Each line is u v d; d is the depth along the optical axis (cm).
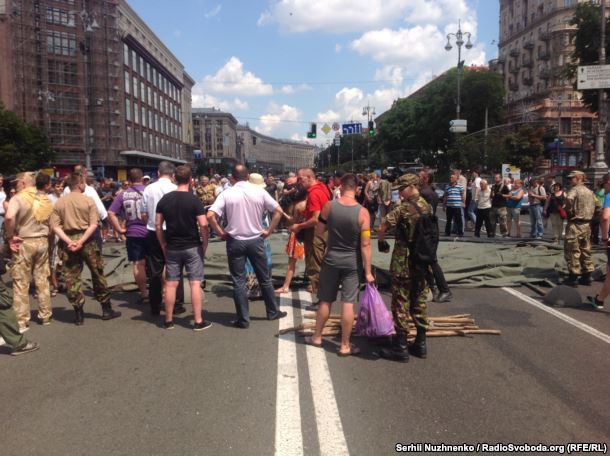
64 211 603
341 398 401
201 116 14112
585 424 360
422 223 481
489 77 6197
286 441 334
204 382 433
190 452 321
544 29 7244
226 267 871
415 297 495
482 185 1427
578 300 700
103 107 5259
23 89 4825
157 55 7144
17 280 596
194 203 580
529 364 479
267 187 1727
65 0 5028
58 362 486
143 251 718
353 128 4203
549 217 1343
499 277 862
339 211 499
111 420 364
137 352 513
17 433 347
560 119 6712
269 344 537
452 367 471
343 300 502
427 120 6588
